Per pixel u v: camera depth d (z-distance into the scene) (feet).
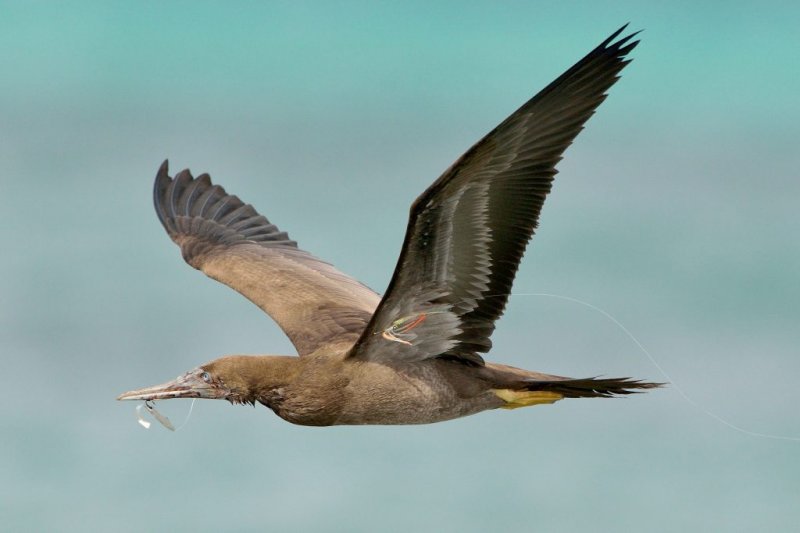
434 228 39.88
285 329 47.88
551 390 43.73
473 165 38.55
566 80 38.14
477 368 43.70
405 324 42.32
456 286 41.50
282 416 44.29
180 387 44.32
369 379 43.11
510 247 40.45
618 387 43.47
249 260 53.31
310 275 52.08
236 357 44.60
